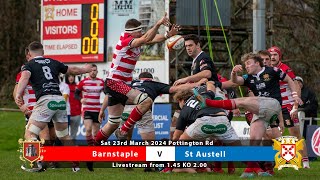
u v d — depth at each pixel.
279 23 87.75
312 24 88.62
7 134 63.91
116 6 58.97
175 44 37.12
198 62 35.12
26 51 36.06
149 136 37.12
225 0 63.19
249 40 78.81
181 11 62.38
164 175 32.78
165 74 58.00
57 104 34.53
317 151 45.97
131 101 35.06
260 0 52.22
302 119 47.75
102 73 59.59
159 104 54.75
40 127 34.53
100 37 59.41
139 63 58.41
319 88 86.88
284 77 33.69
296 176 32.94
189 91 35.12
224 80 38.84
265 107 32.38
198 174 33.72
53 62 34.97
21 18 94.38
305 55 87.94
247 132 48.94
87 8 59.84
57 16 60.66
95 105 48.91
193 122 33.91
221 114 33.19
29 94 38.88
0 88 93.31
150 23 58.00
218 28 63.72
